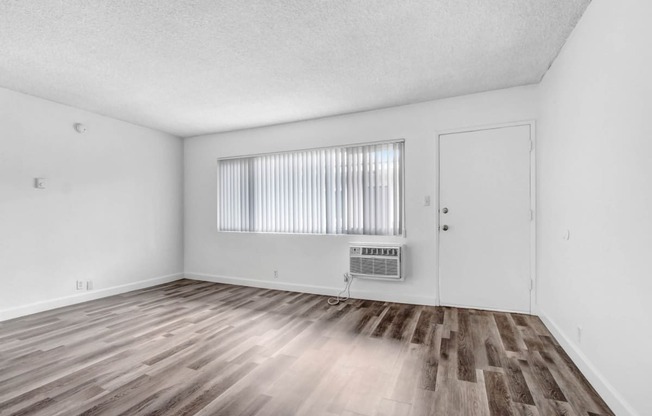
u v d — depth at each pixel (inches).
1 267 131.5
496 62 112.0
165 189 203.8
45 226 145.5
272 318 132.3
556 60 107.9
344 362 93.1
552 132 112.8
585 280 84.3
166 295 170.9
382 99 145.8
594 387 77.5
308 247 175.5
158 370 88.7
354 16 84.7
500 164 136.2
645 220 58.5
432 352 99.1
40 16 83.2
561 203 103.0
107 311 142.6
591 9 80.1
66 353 99.6
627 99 64.4
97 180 166.4
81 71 116.6
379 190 158.4
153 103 150.6
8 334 115.3
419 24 88.7
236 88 132.7
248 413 69.7
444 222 145.8
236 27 89.4
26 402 73.7
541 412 69.2
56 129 149.6
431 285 148.2
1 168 131.8
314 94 139.5
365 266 155.0
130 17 84.2
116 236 175.0
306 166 176.7
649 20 57.1
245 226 195.6
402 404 72.7
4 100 132.5
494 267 137.6
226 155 200.8
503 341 106.5
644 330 59.0
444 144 145.6
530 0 79.2
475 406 71.6
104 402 73.7
